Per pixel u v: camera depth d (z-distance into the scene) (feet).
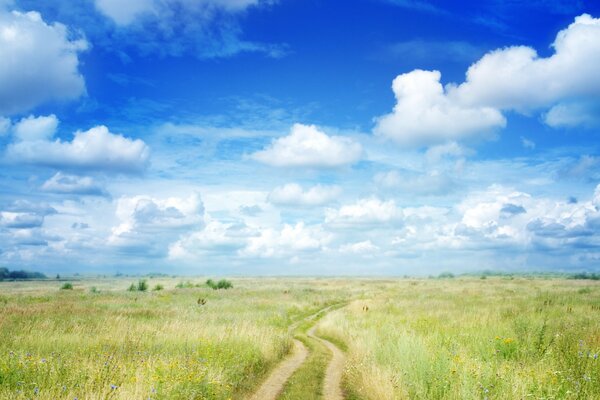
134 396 27.55
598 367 31.76
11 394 27.27
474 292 160.45
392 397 30.58
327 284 342.03
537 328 51.44
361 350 50.67
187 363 36.58
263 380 40.91
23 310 85.71
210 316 88.07
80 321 71.72
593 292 135.74
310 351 59.77
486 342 47.24
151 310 94.89
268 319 89.71
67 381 31.45
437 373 32.91
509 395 27.43
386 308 109.19
